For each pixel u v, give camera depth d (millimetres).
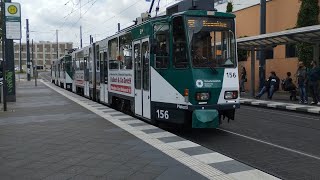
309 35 17562
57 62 44750
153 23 11148
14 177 6293
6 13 17312
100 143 8891
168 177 6180
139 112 12555
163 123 11344
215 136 10555
